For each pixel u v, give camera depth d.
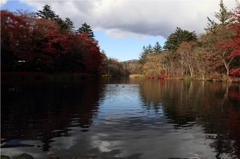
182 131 6.90
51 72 37.59
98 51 53.47
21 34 29.44
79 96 14.70
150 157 5.00
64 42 36.44
